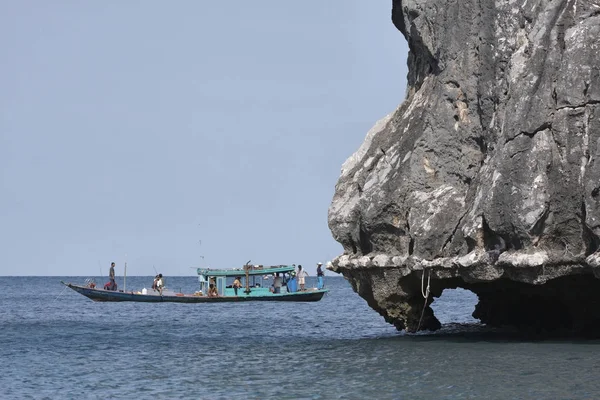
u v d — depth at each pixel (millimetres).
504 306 90438
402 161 77188
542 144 65125
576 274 65562
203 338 95000
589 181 62188
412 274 74938
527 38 70500
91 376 65625
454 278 78188
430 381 55750
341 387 55781
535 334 80125
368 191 78375
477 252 68062
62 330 109062
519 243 65375
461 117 75750
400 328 82375
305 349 78000
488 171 69250
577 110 64625
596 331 75812
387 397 51781
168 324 119062
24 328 112750
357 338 89188
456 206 72625
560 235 64625
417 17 82500
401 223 75688
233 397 54438
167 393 56969
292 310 152750
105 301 184625
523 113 66688
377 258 76125
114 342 91688
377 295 77875
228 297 164125
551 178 64812
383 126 86188
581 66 64812
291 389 56062
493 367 59406
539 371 56969
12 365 72625
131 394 57312
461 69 76125
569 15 67875
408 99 85812
